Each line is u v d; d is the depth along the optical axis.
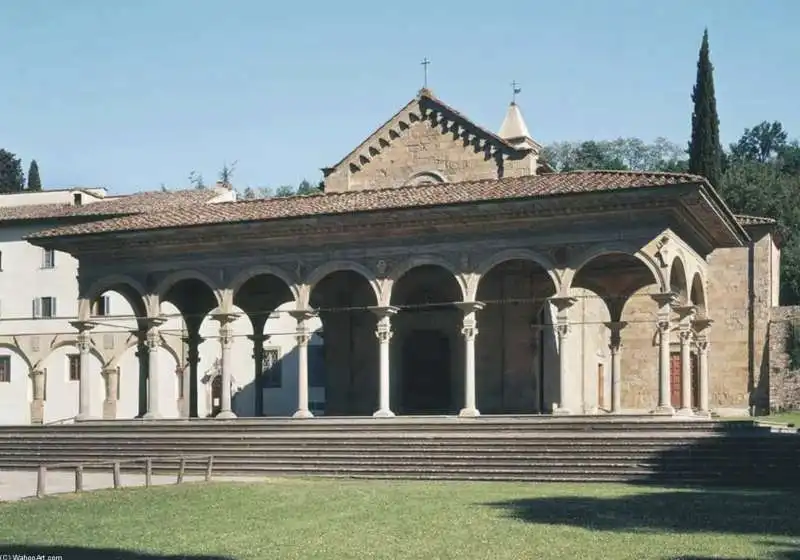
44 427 50.34
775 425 42.59
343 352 57.06
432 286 55.50
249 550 21.45
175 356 78.50
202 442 45.56
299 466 42.22
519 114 61.28
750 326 65.00
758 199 96.56
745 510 27.17
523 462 39.06
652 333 65.31
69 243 53.00
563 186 45.59
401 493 32.88
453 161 54.94
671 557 19.97
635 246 44.41
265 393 77.81
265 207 52.56
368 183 56.62
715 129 77.69
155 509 29.00
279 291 58.66
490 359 54.12
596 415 42.78
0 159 130.75
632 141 165.38
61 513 28.31
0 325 81.25
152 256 52.78
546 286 53.75
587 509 27.80
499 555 20.41
